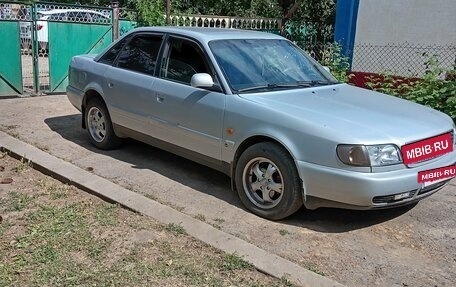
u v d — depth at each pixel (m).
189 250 3.65
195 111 4.77
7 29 8.76
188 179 5.26
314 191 3.95
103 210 4.30
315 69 5.48
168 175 5.36
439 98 7.51
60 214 4.18
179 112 4.94
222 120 4.54
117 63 5.90
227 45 5.00
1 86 8.98
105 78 5.91
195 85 4.55
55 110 8.27
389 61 10.01
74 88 6.49
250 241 3.91
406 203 3.98
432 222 4.40
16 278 3.21
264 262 3.48
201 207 4.53
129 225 4.02
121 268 3.37
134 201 4.43
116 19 10.21
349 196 3.78
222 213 4.41
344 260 3.68
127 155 6.01
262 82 4.79
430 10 9.30
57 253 3.53
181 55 5.13
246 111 4.35
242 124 4.37
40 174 5.22
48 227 3.93
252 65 4.92
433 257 3.79
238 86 4.61
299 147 3.98
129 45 5.85
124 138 6.12
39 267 3.35
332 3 14.27
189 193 4.86
